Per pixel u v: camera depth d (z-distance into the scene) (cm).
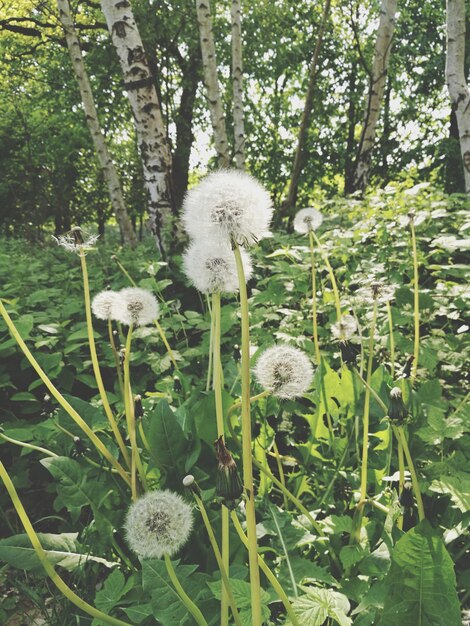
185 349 392
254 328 371
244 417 114
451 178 1541
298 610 141
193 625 155
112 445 228
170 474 207
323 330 345
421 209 502
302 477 237
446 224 495
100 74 1694
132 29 591
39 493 324
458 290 331
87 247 173
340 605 148
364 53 1886
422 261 396
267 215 123
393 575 139
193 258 165
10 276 629
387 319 320
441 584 136
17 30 1675
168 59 1691
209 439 215
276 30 1672
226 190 118
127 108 1802
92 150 2252
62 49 1759
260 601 128
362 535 189
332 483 223
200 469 210
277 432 285
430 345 299
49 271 724
